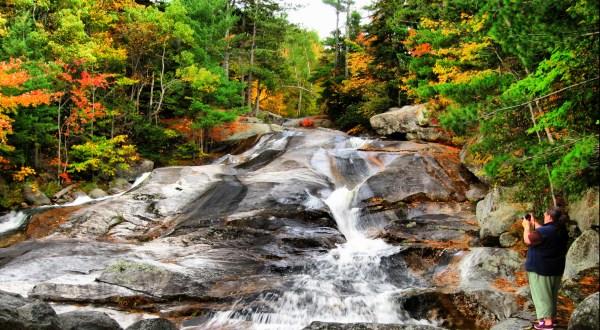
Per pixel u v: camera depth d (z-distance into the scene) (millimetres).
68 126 19969
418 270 9734
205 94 26031
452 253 9906
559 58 7004
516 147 9195
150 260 9516
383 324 6027
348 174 16453
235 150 25359
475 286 8008
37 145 18484
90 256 9984
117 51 21953
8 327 4848
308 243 10859
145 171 22062
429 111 16922
